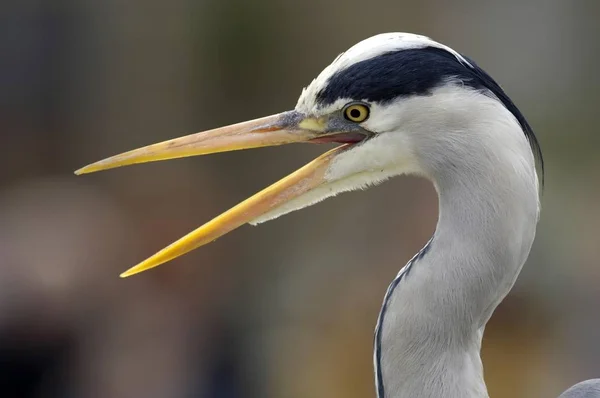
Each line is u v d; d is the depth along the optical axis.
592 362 11.06
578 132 16.12
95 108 14.66
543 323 9.68
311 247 12.83
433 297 4.54
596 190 15.46
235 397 9.41
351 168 4.86
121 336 8.26
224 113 14.95
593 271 12.98
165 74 14.73
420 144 4.63
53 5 14.37
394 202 10.73
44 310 7.55
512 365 8.70
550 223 14.20
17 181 14.15
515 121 4.56
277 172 14.59
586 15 16.00
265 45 14.88
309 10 14.84
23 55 14.39
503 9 15.69
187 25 14.70
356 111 4.77
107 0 14.48
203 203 9.73
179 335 8.73
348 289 9.28
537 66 15.99
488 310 4.62
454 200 4.58
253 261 12.95
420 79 4.59
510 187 4.47
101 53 14.59
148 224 9.12
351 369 8.84
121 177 12.24
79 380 7.80
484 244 4.51
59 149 14.53
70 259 7.89
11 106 14.38
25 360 7.47
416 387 4.58
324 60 14.96
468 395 4.55
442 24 15.30
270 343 11.04
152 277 8.66
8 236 7.85
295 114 4.98
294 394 10.20
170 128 14.80
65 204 8.71
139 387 8.27
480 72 4.66
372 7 14.90
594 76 16.39
